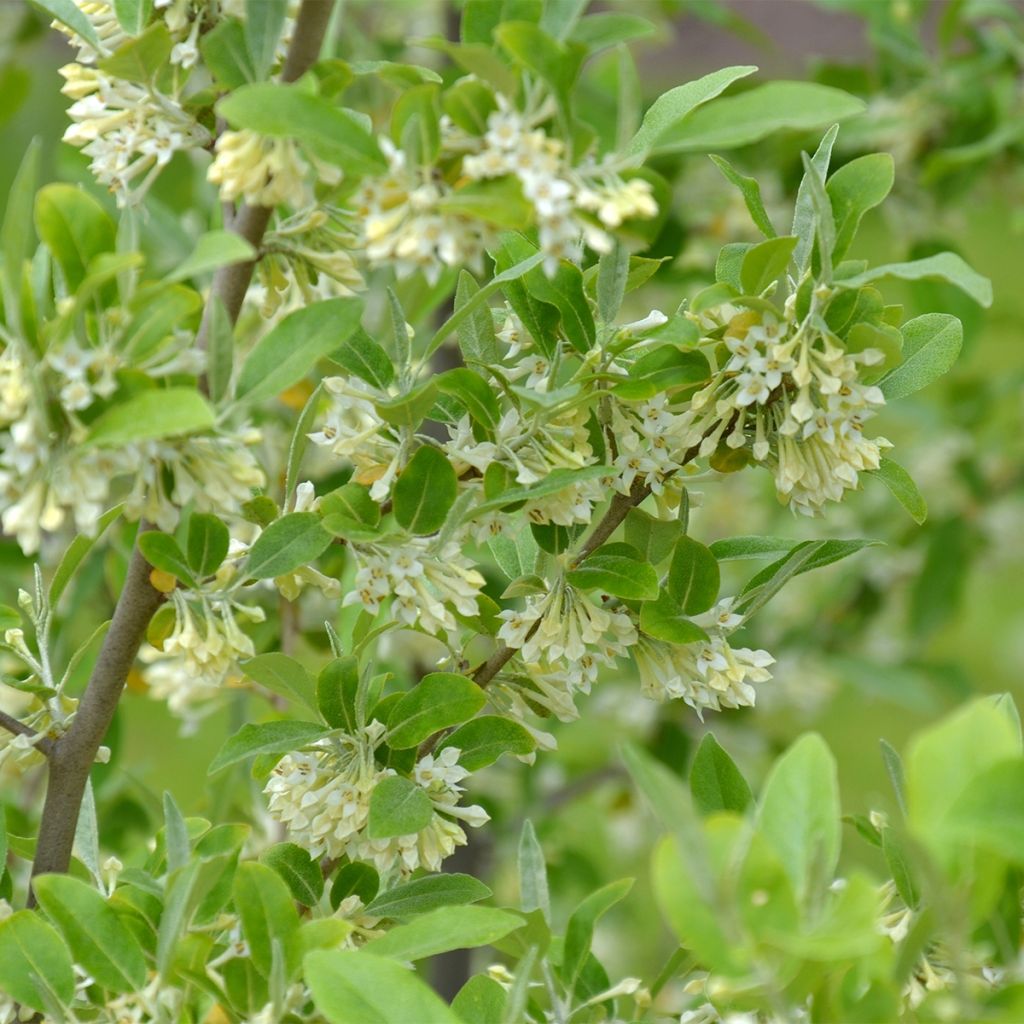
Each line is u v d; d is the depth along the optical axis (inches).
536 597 76.5
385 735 75.6
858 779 175.8
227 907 76.5
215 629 74.4
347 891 76.2
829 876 71.6
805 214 75.4
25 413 71.9
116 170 74.7
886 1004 71.7
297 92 71.8
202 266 71.3
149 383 72.2
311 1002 73.5
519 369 76.0
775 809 71.9
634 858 128.3
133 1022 73.7
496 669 76.7
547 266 71.8
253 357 73.2
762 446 75.0
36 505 71.9
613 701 121.1
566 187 71.5
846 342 74.6
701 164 115.0
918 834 70.1
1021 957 73.4
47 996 73.5
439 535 74.5
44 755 75.9
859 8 117.3
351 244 74.6
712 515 144.0
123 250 72.4
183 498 72.7
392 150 71.8
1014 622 201.3
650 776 69.4
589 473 74.2
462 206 71.4
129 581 74.9
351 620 81.7
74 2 75.9
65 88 74.8
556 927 111.2
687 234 114.4
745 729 125.9
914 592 134.1
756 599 76.4
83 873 77.3
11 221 71.5
